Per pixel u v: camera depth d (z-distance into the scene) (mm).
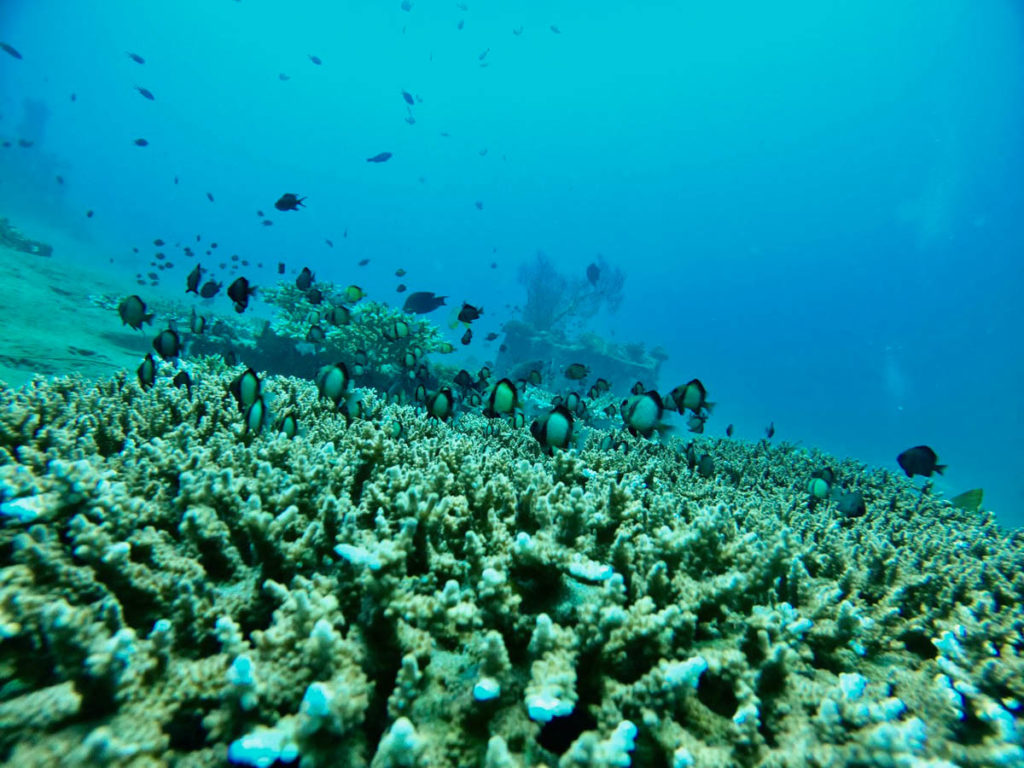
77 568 303
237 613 352
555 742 307
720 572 504
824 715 277
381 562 310
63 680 238
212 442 606
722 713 323
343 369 724
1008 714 340
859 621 420
